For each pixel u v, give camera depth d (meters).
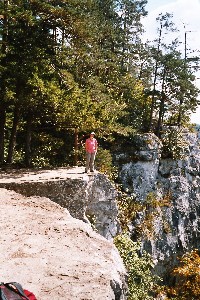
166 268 40.03
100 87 25.20
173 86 45.94
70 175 17.16
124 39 46.66
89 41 21.83
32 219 10.35
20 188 15.16
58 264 7.31
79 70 25.42
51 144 28.64
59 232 9.32
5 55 19.22
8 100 19.89
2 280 6.52
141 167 41.09
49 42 21.22
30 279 6.62
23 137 30.02
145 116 48.78
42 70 20.62
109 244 8.98
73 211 15.86
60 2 20.67
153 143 41.91
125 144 42.50
